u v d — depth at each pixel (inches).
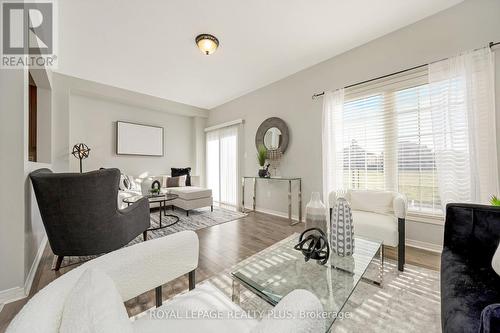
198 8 79.4
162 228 116.1
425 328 45.7
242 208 165.5
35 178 59.7
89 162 157.6
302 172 133.2
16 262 55.9
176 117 208.8
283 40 100.7
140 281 31.0
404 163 93.7
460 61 75.6
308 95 129.3
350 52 109.3
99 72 132.1
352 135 109.6
